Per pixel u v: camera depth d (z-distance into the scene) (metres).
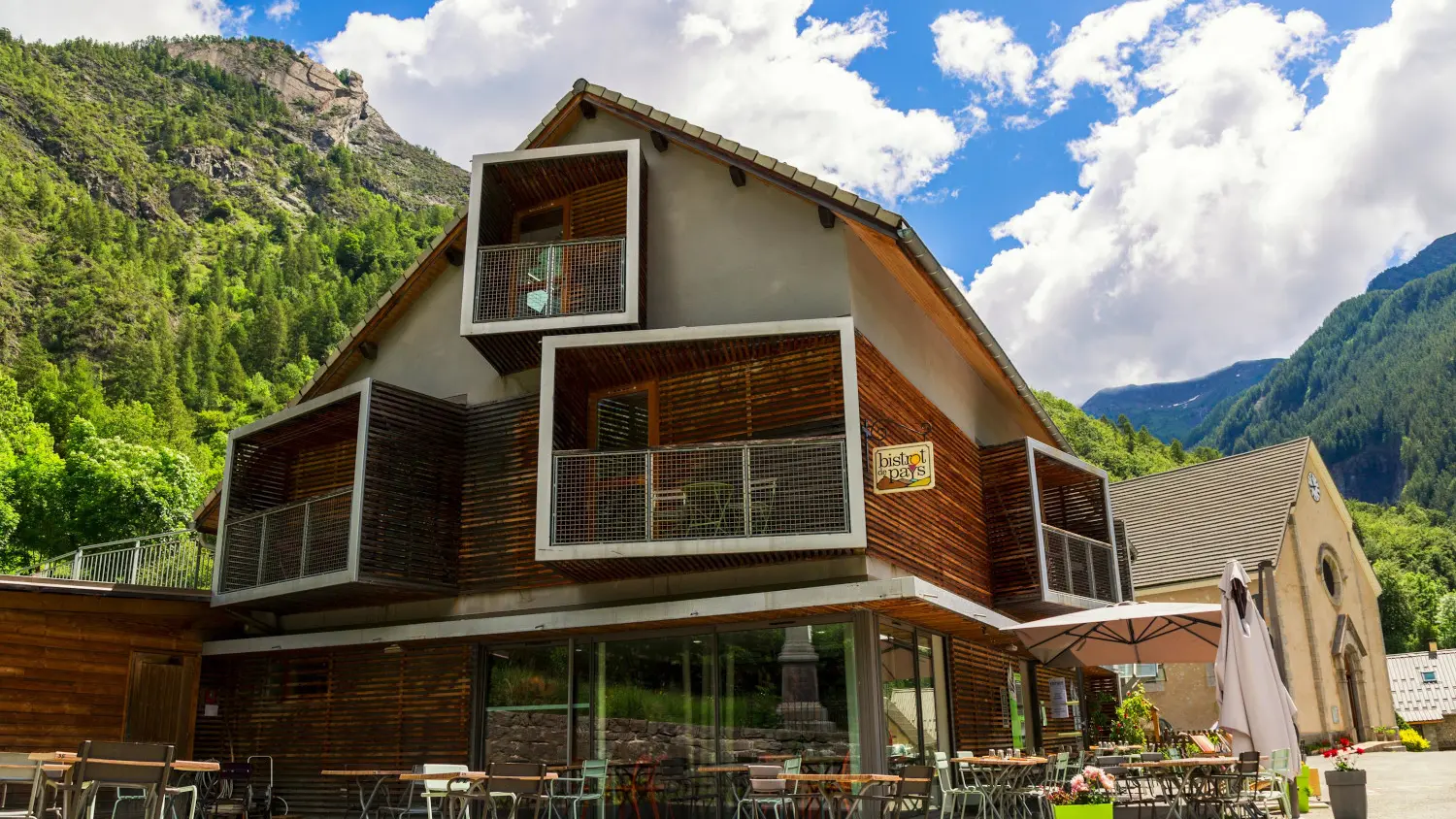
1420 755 27.11
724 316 13.94
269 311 106.69
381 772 11.57
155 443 71.81
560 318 13.65
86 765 8.05
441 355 16.02
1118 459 78.38
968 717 15.41
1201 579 30.30
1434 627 64.31
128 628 15.26
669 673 13.41
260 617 16.27
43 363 77.88
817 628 12.82
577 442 13.98
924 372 15.62
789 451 12.56
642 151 15.25
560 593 13.98
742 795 12.46
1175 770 12.28
